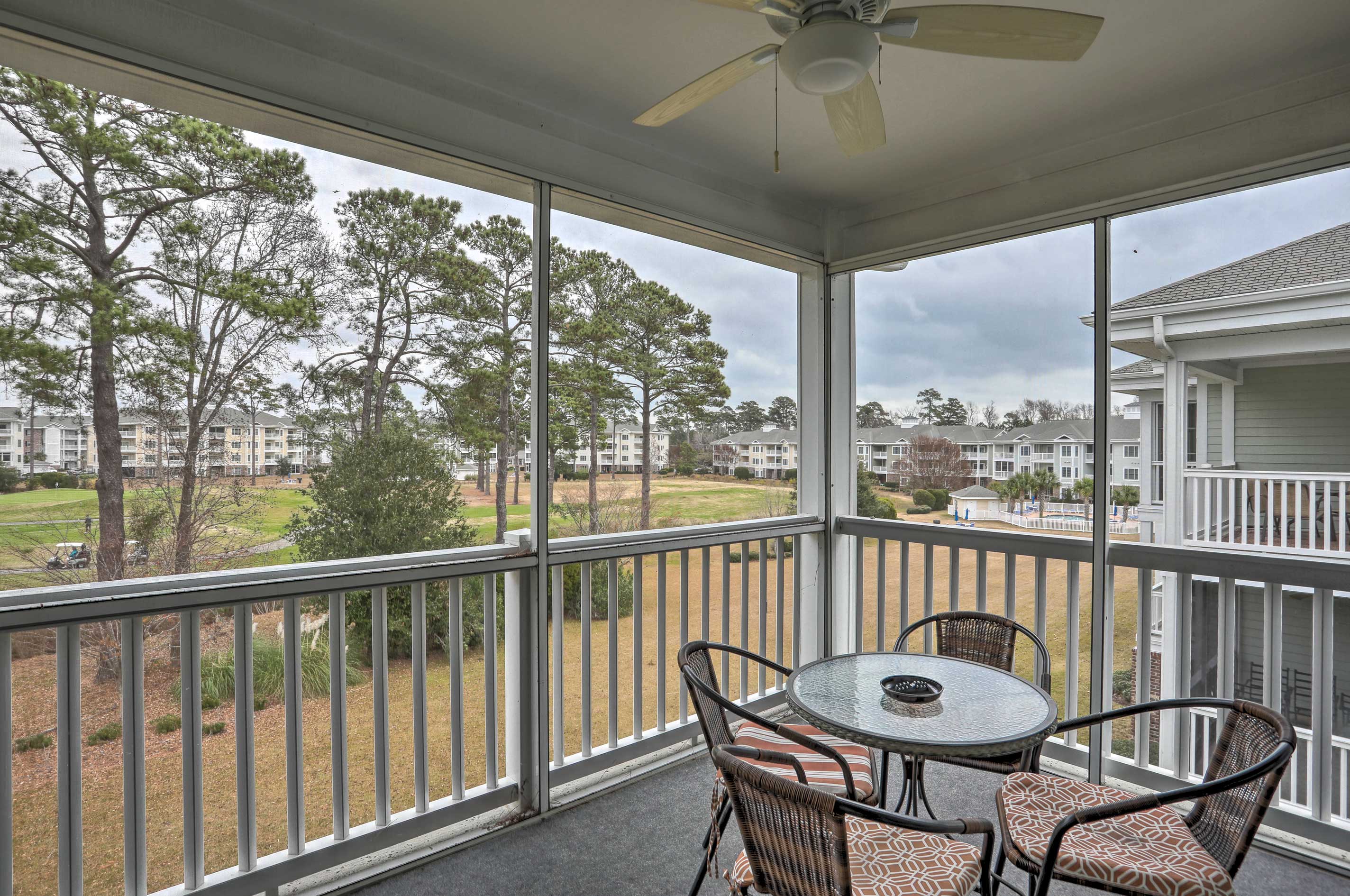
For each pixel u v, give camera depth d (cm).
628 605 411
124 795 181
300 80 204
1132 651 433
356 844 217
